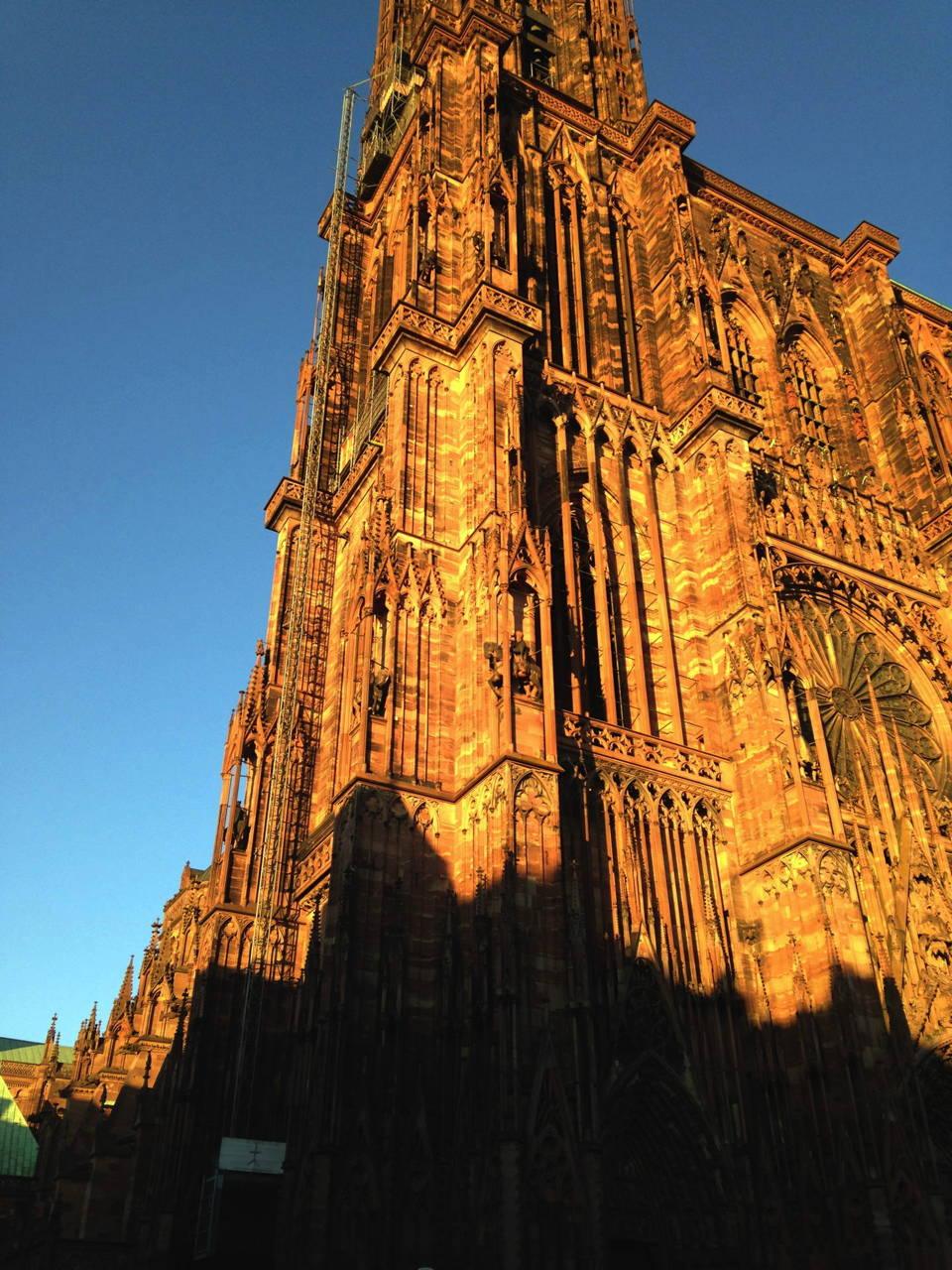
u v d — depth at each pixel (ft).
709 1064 134.31
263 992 163.32
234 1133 153.07
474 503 157.38
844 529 199.82
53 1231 205.36
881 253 252.21
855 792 171.32
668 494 186.09
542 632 141.79
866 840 165.99
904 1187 122.93
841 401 232.94
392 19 278.87
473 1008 117.91
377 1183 109.81
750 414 190.49
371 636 143.23
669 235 216.95
